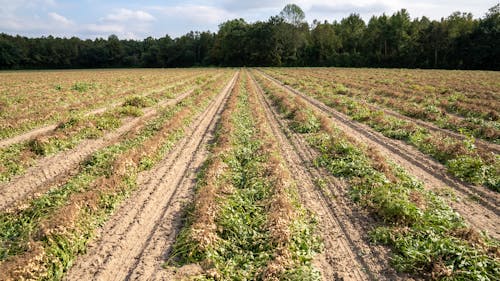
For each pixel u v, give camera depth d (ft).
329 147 47.32
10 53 379.14
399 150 48.62
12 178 39.58
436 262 22.22
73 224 26.58
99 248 25.85
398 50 307.58
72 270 23.40
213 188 32.71
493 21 262.26
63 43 424.87
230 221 27.27
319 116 66.18
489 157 41.88
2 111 72.79
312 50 359.87
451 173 39.47
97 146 51.88
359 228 27.99
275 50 363.56
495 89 105.70
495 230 27.43
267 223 27.20
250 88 121.70
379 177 35.19
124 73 248.11
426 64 281.13
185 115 69.05
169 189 36.19
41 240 24.76
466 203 32.37
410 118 69.41
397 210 27.73
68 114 73.26
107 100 91.81
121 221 29.68
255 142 50.26
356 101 91.76
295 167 42.14
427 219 26.99
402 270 22.53
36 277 21.65
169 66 428.15
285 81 147.84
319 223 28.89
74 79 176.04
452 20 280.51
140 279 22.20
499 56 253.85
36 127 63.41
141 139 52.06
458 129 57.88
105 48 428.97
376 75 182.91
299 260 23.22
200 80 157.99
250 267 22.74
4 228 28.14
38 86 128.67
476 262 21.43
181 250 24.57
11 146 49.29
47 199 31.68
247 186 35.40
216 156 43.09
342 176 38.19
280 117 72.54
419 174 39.70
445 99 87.10
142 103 84.07
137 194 35.01
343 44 357.61
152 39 480.23
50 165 43.73
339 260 24.00
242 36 384.68
